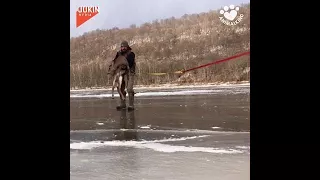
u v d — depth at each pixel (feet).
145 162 8.41
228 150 8.83
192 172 7.86
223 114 9.98
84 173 8.08
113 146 9.30
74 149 9.23
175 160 8.42
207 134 9.86
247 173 7.93
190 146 9.33
